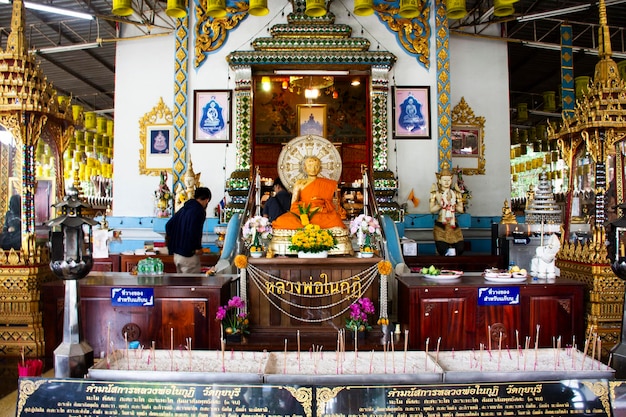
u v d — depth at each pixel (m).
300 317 6.08
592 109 6.72
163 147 12.03
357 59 10.77
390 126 11.14
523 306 5.69
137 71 12.18
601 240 6.51
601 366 3.53
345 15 11.27
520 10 13.04
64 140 6.98
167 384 3.19
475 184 12.34
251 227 6.50
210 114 11.09
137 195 11.99
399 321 6.36
